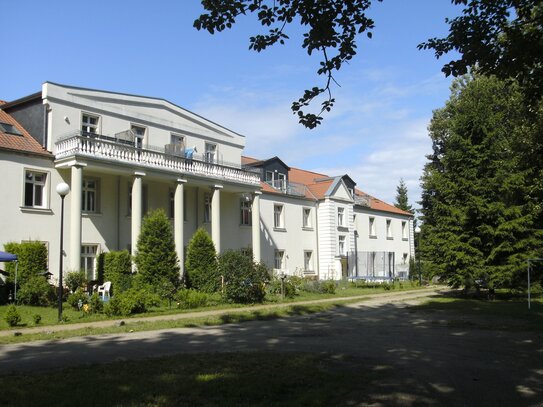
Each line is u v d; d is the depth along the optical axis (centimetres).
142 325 1441
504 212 2294
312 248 3959
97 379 718
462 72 1034
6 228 2116
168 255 2273
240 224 3353
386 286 3172
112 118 2591
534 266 2302
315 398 618
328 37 831
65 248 2320
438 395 659
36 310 1764
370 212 4734
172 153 2816
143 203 2742
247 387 669
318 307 2014
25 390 655
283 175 3922
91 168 2289
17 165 2172
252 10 823
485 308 1933
